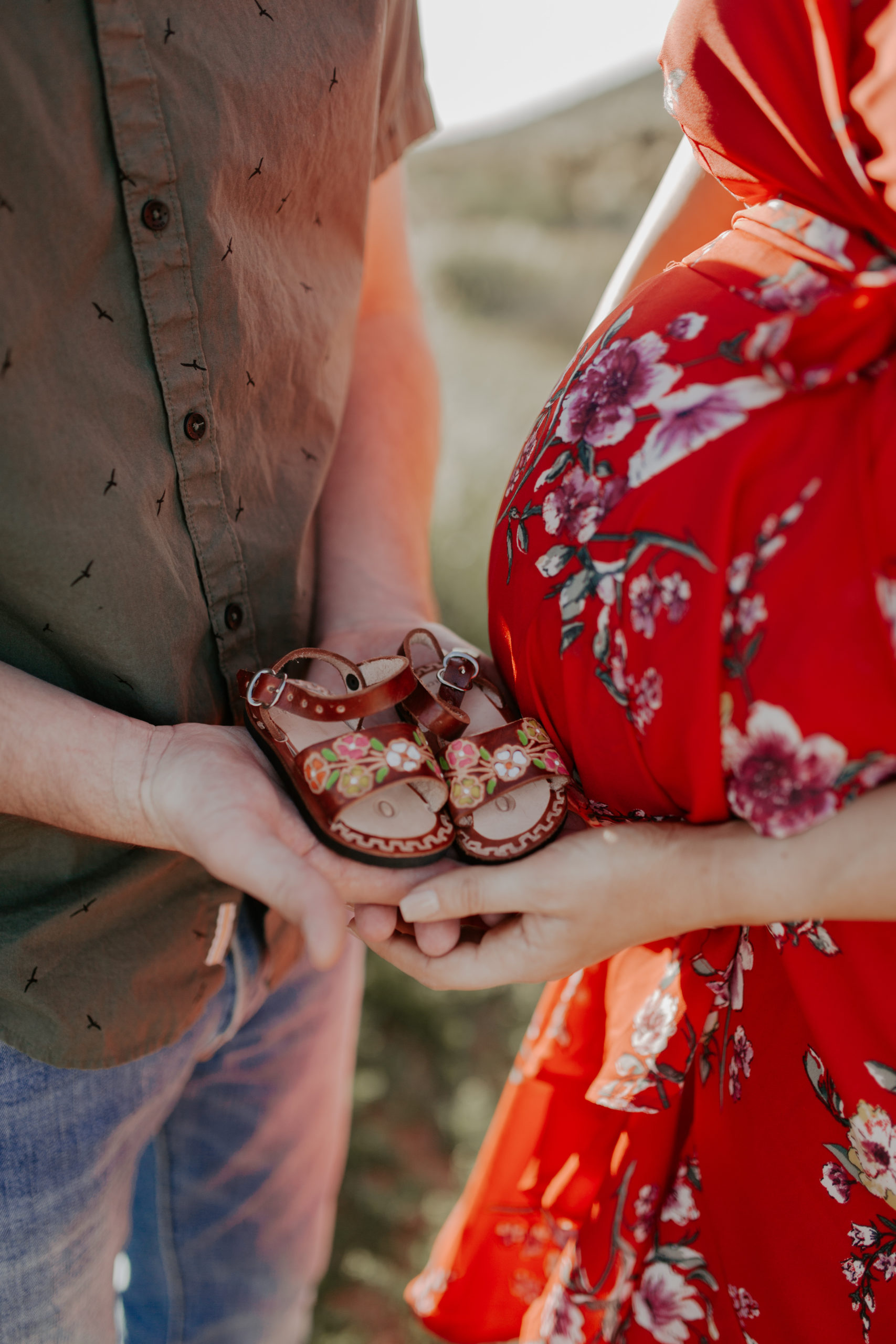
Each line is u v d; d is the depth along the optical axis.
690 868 0.92
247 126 0.98
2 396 0.87
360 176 1.18
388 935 1.05
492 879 0.97
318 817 1.03
